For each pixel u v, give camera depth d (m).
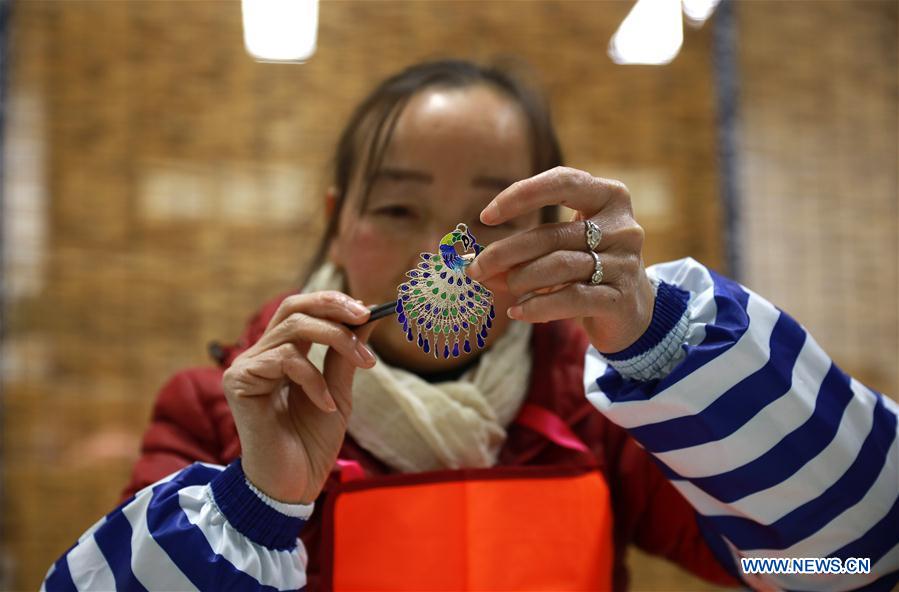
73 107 1.84
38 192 1.81
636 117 2.00
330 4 1.95
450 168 0.82
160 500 0.70
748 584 0.85
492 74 0.93
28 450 1.76
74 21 1.86
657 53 2.02
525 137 0.88
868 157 2.10
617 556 0.93
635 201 1.97
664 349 0.71
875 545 0.74
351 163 0.94
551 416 0.91
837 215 2.06
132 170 1.85
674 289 0.75
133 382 1.81
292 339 0.70
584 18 2.02
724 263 1.96
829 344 2.02
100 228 1.83
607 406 0.72
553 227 0.66
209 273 1.86
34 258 1.79
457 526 0.81
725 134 2.00
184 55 1.89
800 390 0.72
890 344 2.04
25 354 1.77
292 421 0.73
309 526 0.84
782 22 2.10
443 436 0.84
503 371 0.89
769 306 0.76
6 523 1.74
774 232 2.02
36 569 1.73
